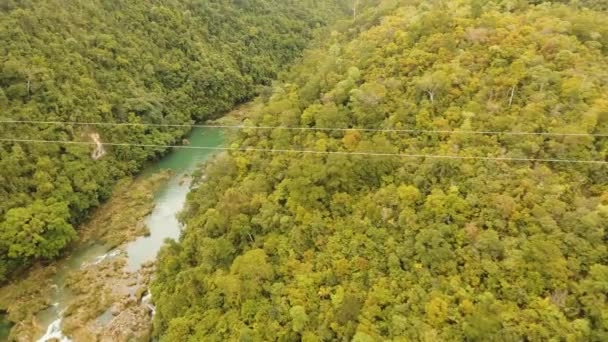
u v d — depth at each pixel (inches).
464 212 1072.8
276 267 1219.2
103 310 1504.7
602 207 971.9
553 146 1125.1
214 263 1342.3
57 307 1520.7
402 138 1315.2
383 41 1734.7
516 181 1088.2
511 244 989.2
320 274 1146.0
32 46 2095.2
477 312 915.4
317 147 1403.8
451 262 1011.3
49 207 1694.1
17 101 1903.3
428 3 2039.9
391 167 1262.3
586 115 1139.3
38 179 1753.2
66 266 1696.6
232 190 1496.1
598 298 872.9
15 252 1544.0
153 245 1823.3
